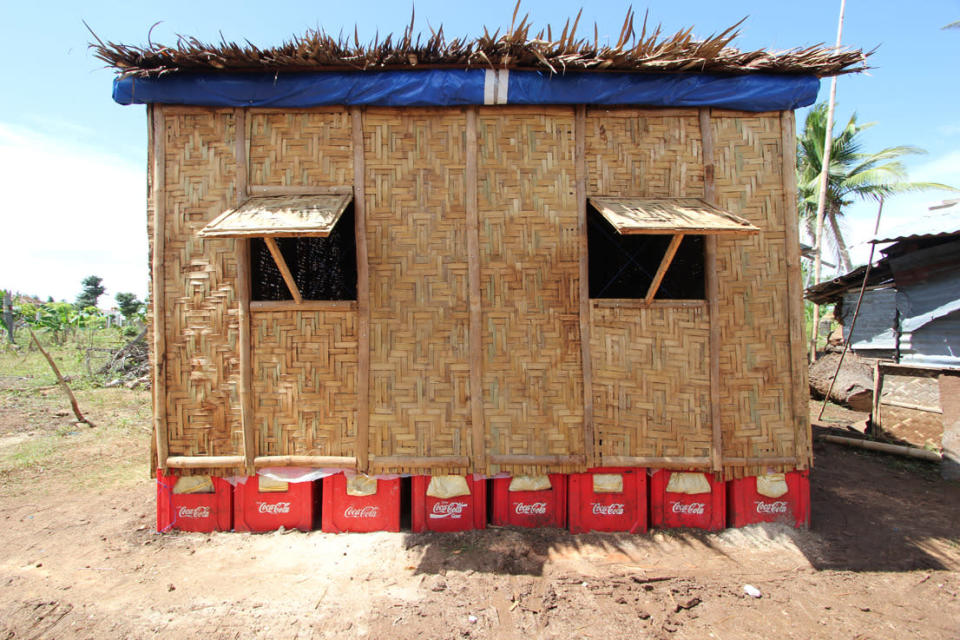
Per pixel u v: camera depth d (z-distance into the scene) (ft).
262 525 14.29
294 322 14.06
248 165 14.08
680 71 13.88
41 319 63.10
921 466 19.70
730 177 14.43
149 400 34.14
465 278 14.16
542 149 14.30
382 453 14.03
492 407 14.11
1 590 11.30
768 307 14.39
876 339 35.42
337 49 13.41
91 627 10.05
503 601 10.94
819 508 15.74
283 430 14.15
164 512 14.30
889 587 11.55
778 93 14.01
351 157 14.11
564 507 14.43
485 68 13.76
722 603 10.93
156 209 14.02
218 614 10.48
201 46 13.07
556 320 14.21
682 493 14.38
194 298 14.12
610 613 10.52
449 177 14.23
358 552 13.07
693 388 14.24
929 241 23.61
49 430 26.07
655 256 19.25
